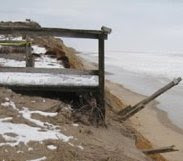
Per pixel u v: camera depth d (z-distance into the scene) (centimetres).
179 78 1507
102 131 1102
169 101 3603
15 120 954
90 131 1024
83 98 1157
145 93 3981
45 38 2870
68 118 1070
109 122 1251
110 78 5450
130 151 1035
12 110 1001
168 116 2892
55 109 1074
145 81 5322
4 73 1185
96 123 1130
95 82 1157
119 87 4162
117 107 2089
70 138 926
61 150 838
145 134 2278
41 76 1172
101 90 1148
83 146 905
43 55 2002
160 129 2442
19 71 1152
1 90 1102
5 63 1603
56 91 1163
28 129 923
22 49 1864
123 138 1144
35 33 1104
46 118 1014
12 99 1071
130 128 1448
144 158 1044
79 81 1155
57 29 1104
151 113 2891
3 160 771
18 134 884
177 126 2583
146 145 1527
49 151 833
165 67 9575
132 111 1486
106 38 1123
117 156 898
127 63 10531
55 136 909
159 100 3600
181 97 3869
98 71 1148
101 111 1146
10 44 1644
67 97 1190
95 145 932
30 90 1145
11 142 844
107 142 1009
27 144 845
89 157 846
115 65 9006
